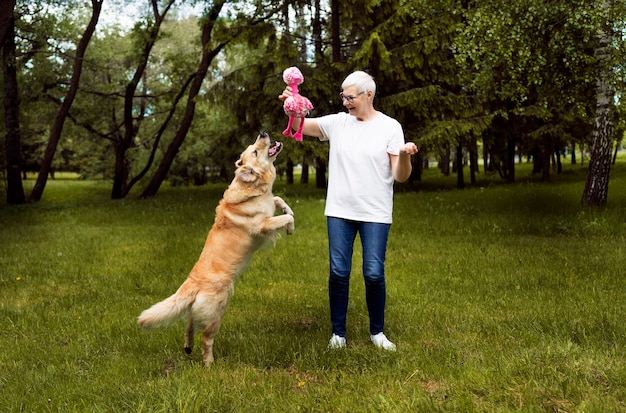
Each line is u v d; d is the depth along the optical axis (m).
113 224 12.42
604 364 3.36
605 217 9.34
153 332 4.59
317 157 15.96
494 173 28.45
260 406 3.08
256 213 3.87
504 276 6.11
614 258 6.78
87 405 3.20
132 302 5.67
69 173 68.25
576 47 9.02
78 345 4.31
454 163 35.44
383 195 3.80
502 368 3.38
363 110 3.84
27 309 5.45
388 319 4.77
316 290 5.95
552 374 3.26
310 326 4.71
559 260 6.82
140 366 3.83
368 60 14.68
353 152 3.80
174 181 31.19
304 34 18.58
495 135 21.67
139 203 16.66
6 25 11.47
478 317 4.66
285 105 3.87
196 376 3.56
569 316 4.48
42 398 3.33
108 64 22.78
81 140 28.84
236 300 5.60
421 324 4.57
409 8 13.15
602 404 2.82
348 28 17.34
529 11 8.49
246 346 4.12
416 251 7.95
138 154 27.05
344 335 4.08
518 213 10.89
